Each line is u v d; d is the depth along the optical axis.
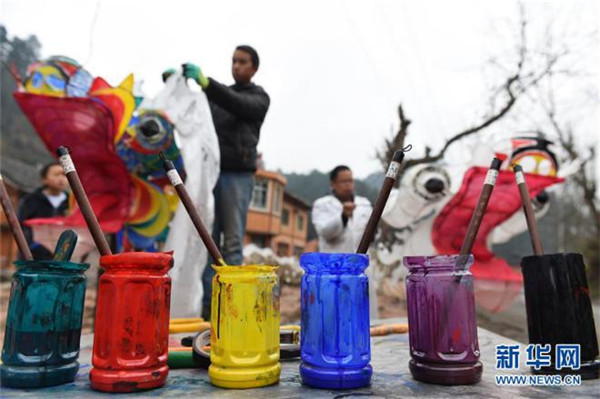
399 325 1.91
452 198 3.54
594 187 12.09
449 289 1.06
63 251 1.08
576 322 1.10
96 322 1.01
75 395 0.94
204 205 2.47
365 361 1.02
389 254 3.88
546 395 0.97
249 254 8.77
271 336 1.05
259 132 2.76
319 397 0.92
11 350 1.00
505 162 3.52
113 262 0.99
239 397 0.92
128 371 0.96
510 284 3.71
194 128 2.55
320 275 1.04
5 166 16.72
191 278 2.48
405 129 6.04
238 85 2.72
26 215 3.83
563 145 9.59
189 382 1.06
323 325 1.01
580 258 1.15
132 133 2.69
